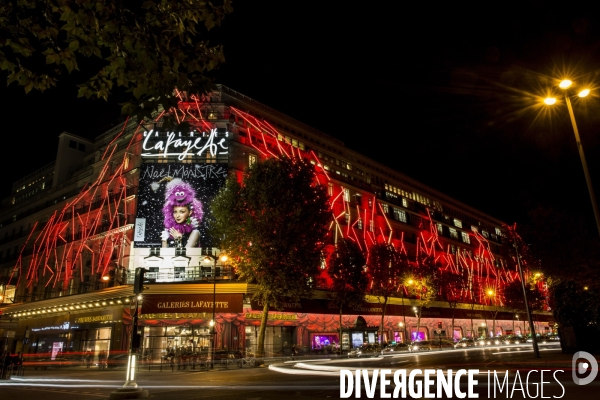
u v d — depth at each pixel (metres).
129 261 39.72
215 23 7.06
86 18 6.19
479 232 89.50
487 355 34.28
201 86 7.04
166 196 40.75
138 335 15.95
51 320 47.94
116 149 48.53
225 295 38.38
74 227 49.38
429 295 57.34
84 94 6.74
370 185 63.19
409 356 39.12
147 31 6.56
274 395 13.53
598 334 28.02
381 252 51.44
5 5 6.11
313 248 34.19
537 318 92.88
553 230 27.23
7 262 58.97
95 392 17.80
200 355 35.28
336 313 46.88
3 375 27.33
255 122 47.81
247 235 33.47
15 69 6.53
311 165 36.72
